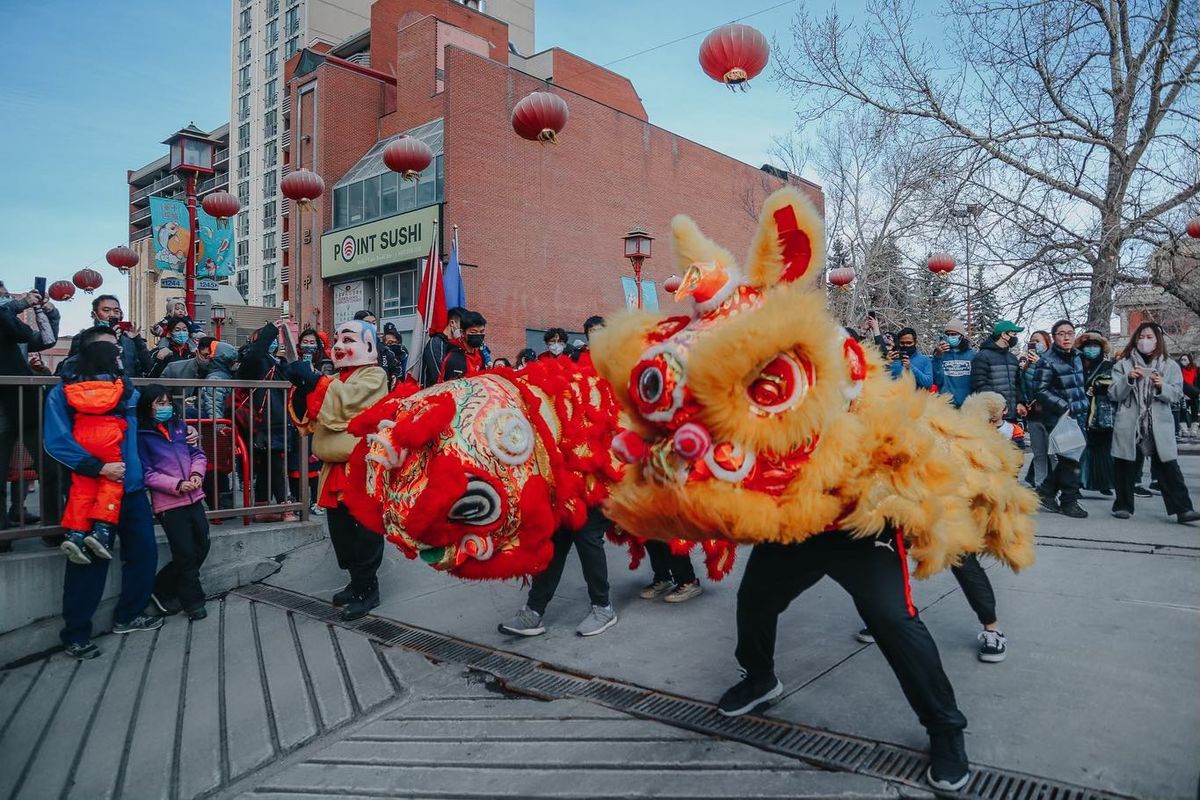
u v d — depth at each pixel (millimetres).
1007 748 3270
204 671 4973
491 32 37438
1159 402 7109
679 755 3471
